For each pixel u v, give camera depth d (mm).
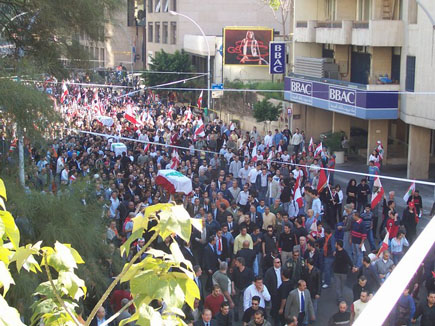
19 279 9766
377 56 33531
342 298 14672
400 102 31891
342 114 37250
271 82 46781
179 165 25000
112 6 16297
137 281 2664
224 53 51844
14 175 13250
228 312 12102
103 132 33688
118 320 11422
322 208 19422
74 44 16062
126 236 15352
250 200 18891
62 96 36094
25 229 12023
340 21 35406
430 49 28656
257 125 44906
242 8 65312
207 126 39156
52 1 15320
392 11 32469
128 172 23844
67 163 24547
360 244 16422
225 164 26891
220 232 15430
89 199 14102
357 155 37000
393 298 1655
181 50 62781
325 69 37562
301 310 12688
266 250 16188
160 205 2662
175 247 2721
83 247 12352
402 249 16578
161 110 48062
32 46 15758
